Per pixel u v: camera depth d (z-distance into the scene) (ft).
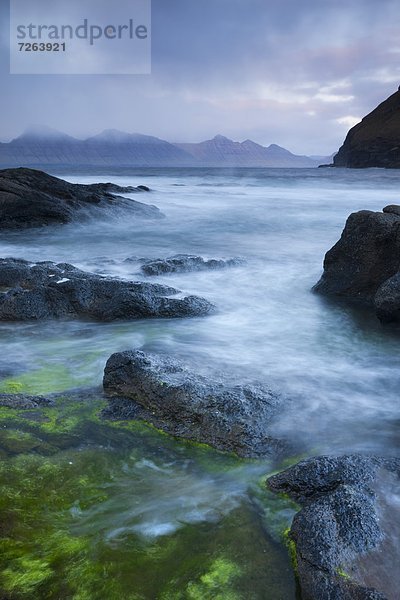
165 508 14.35
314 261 49.93
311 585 11.32
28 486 15.08
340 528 12.38
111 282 33.47
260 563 12.44
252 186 178.70
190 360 25.04
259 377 22.86
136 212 83.25
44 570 12.10
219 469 16.28
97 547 12.84
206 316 32.50
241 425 17.60
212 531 13.50
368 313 33.71
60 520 13.75
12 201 71.31
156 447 17.47
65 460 16.48
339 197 124.77
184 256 47.52
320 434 18.11
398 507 13.70
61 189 80.43
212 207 101.19
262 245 60.23
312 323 31.73
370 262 36.01
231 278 43.04
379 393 21.68
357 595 10.87
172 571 12.17
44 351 26.32
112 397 20.75
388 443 17.66
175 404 18.78
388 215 36.29
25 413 19.43
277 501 14.73
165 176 270.05
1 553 12.56
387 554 12.09
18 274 37.55
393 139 422.41
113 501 14.57
